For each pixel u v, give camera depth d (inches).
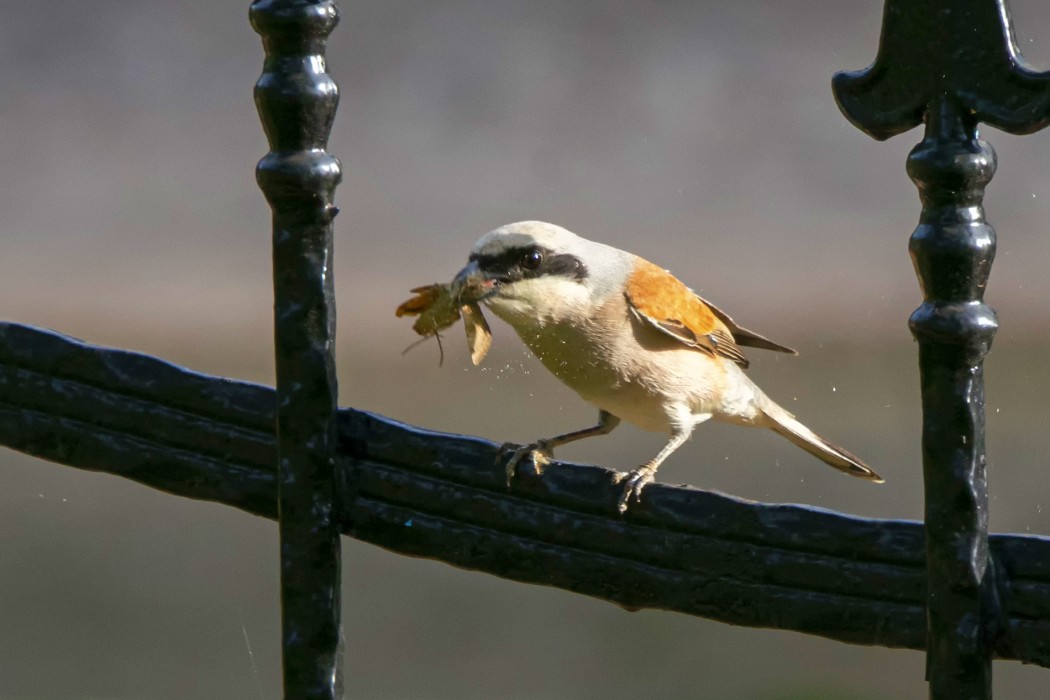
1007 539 271.6
